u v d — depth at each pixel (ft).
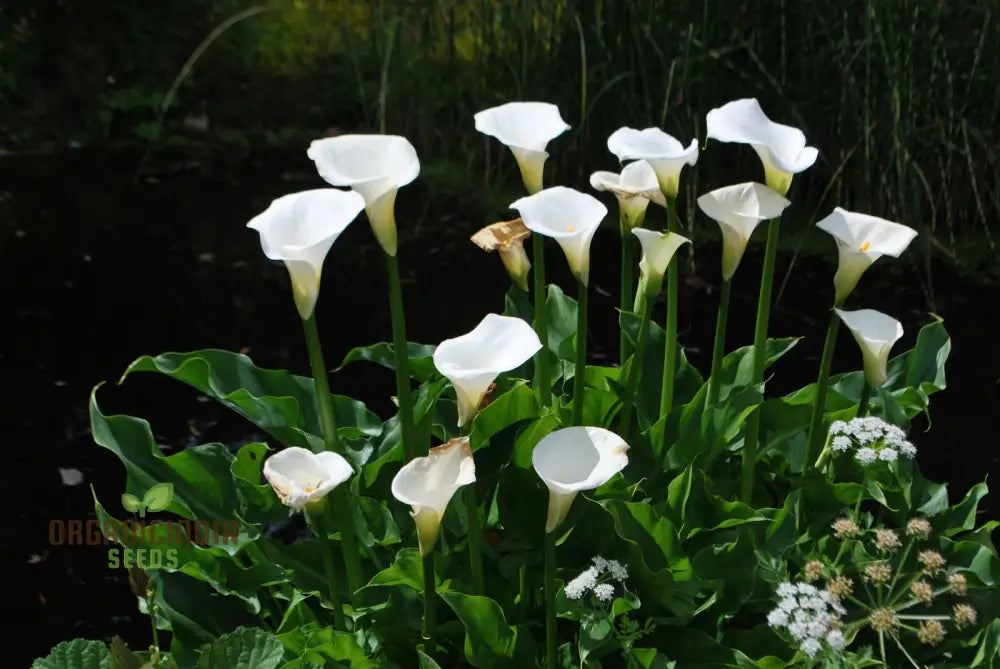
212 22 20.25
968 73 13.24
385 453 7.69
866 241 7.09
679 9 13.23
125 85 20.01
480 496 7.42
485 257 14.61
